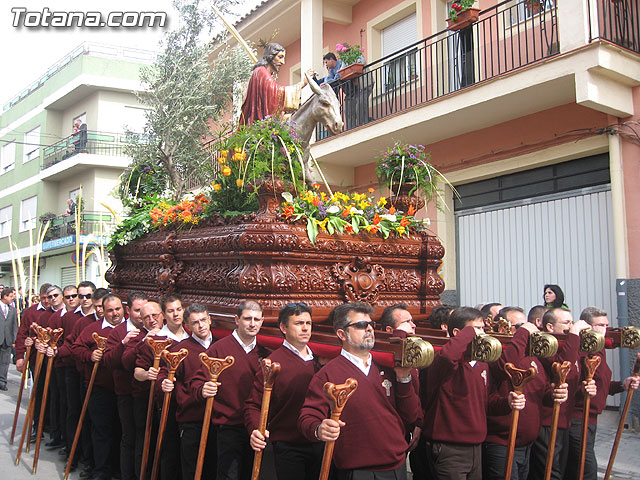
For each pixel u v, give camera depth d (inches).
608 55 274.1
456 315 148.8
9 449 252.5
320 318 173.6
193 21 316.2
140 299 193.6
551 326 177.6
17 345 281.7
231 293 176.2
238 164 193.3
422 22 426.0
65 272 943.7
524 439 153.3
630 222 288.4
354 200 200.4
